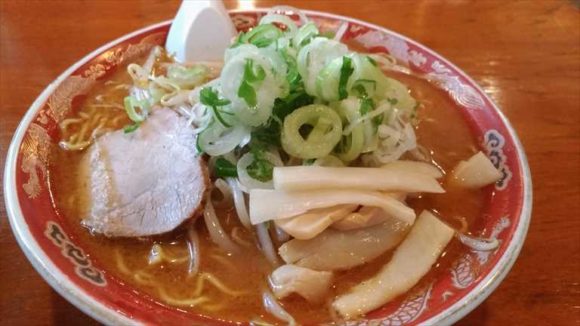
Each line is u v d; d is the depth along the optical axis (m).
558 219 0.22
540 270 0.20
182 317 0.16
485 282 0.16
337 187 0.18
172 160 0.21
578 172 0.24
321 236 0.18
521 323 0.18
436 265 0.18
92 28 0.30
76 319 0.17
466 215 0.20
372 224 0.19
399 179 0.19
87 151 0.22
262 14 0.29
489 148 0.23
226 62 0.20
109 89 0.25
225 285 0.18
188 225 0.19
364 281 0.18
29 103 0.25
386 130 0.20
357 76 0.20
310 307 0.17
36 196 0.18
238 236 0.20
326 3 0.34
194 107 0.22
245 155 0.20
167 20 0.32
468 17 0.34
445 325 0.15
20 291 0.18
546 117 0.27
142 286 0.18
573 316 0.19
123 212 0.20
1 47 0.28
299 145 0.19
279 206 0.18
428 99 0.26
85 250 0.18
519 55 0.31
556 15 0.34
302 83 0.20
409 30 0.32
